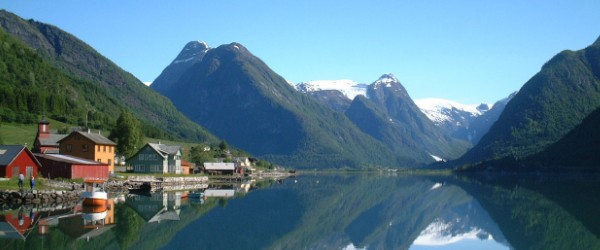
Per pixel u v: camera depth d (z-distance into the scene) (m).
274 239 62.00
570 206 94.44
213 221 71.12
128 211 74.94
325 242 63.34
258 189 143.75
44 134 145.38
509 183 183.12
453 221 79.94
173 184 145.88
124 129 164.50
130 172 156.62
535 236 62.84
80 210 71.94
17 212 67.38
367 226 77.38
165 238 56.47
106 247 49.28
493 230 68.75
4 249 45.78
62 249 46.84
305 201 110.94
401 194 135.00
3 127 178.25
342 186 175.00
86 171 105.44
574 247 55.50
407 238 66.75
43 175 100.44
